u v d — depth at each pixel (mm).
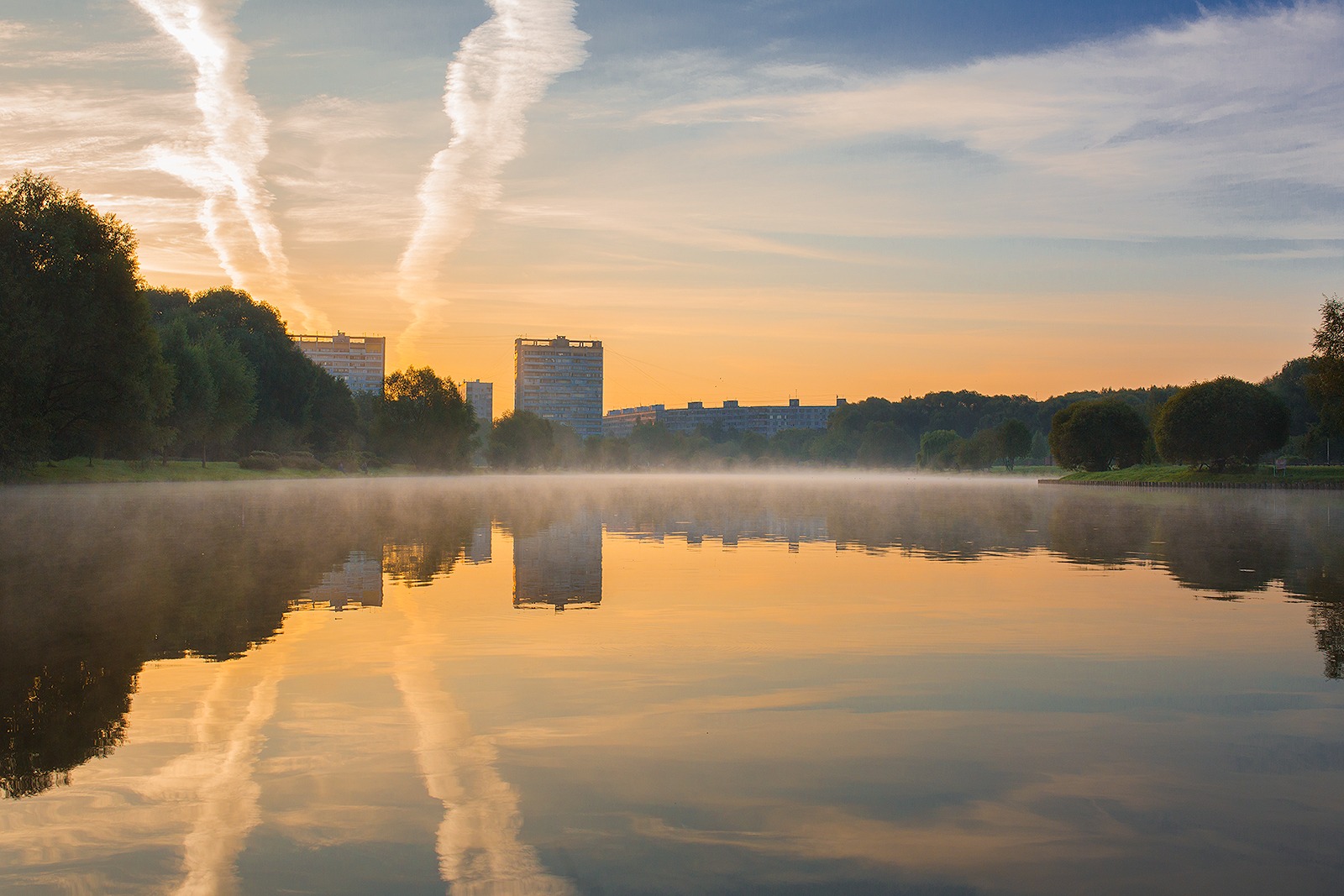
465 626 10734
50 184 52812
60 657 8938
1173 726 6730
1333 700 7445
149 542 20594
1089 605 12547
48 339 48219
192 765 5801
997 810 5137
